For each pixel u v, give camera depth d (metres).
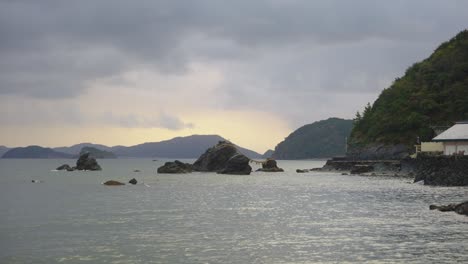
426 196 82.44
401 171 153.38
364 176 156.00
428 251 38.28
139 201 78.81
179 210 66.25
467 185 102.44
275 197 86.25
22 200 79.88
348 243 41.66
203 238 44.34
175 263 35.31
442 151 131.50
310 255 37.41
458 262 34.91
